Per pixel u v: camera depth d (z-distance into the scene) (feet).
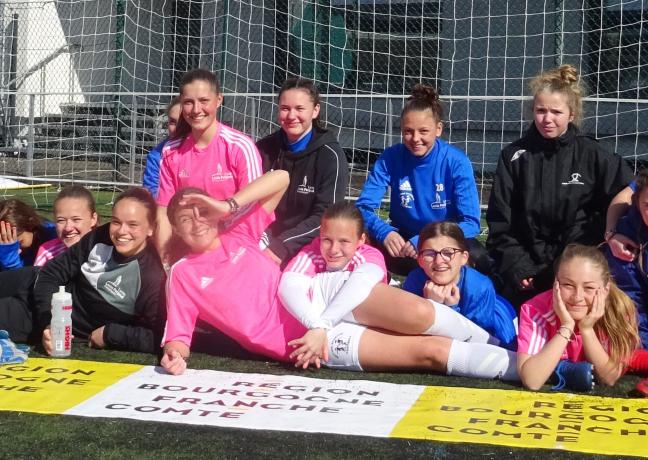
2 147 38.91
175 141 14.44
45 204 30.04
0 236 14.56
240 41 40.75
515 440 9.50
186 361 12.49
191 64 41.93
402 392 11.11
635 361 12.00
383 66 38.70
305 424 9.96
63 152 37.37
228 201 12.62
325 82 38.86
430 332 12.12
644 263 12.70
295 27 39.86
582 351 11.75
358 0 37.52
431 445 9.38
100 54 43.27
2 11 41.47
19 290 13.41
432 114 15.62
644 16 34.65
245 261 12.51
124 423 9.96
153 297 12.85
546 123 14.25
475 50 37.37
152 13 40.50
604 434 9.69
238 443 9.43
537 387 11.27
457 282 12.73
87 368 11.94
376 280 12.23
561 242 14.53
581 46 35.37
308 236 15.28
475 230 15.67
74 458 9.01
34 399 10.67
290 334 12.34
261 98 36.40
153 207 12.96
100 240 13.14
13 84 41.55
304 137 15.93
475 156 36.91
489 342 12.66
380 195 16.30
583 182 14.44
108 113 39.81
